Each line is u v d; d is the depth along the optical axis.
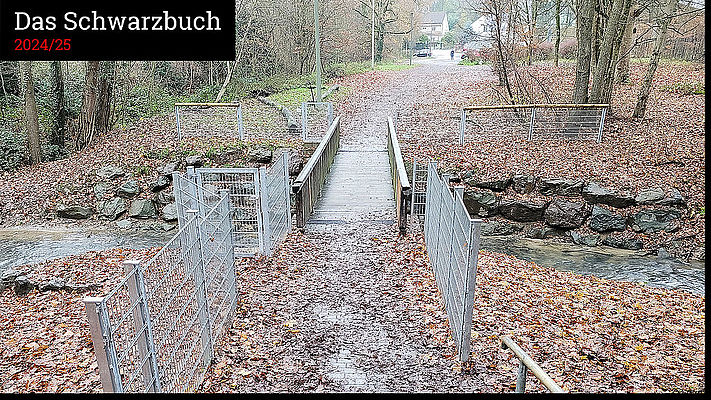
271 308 6.07
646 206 10.63
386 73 31.17
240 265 7.33
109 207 11.75
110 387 2.89
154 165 13.01
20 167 14.17
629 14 14.55
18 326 5.90
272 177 7.68
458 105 19.39
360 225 9.08
